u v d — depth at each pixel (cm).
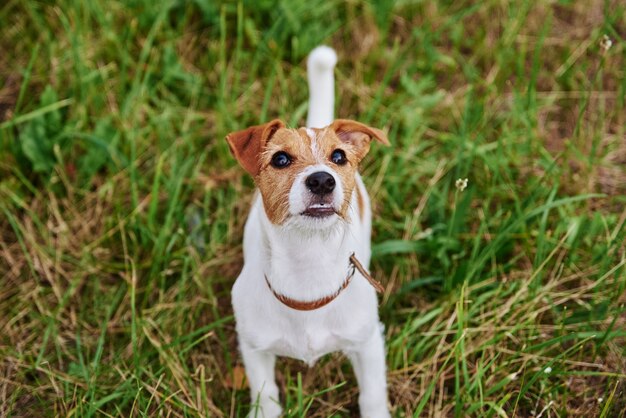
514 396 97
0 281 110
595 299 103
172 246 112
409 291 109
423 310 105
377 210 116
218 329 105
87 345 104
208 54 130
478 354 101
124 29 130
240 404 99
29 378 102
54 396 98
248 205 115
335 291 85
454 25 135
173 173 115
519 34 134
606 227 107
